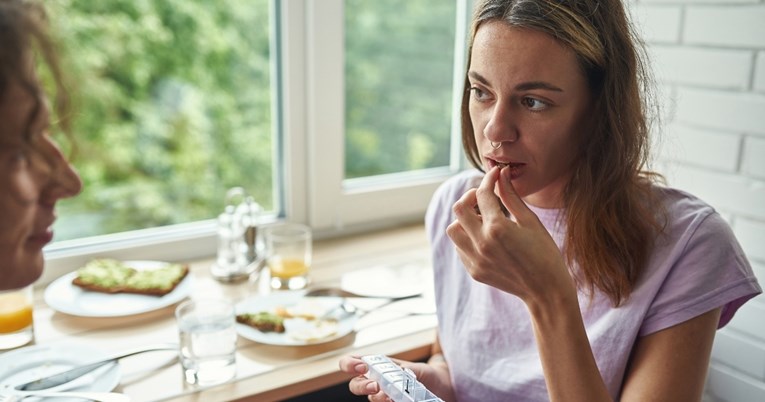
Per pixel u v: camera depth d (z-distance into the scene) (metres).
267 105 1.70
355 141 1.76
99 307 1.21
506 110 0.84
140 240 1.50
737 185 1.27
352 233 1.74
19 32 0.58
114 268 1.35
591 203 0.91
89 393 0.92
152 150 2.82
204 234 1.56
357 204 1.72
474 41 0.87
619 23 0.86
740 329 1.29
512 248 0.81
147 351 1.08
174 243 1.52
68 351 1.06
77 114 0.69
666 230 0.92
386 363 0.99
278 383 1.03
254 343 1.15
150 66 2.76
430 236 1.22
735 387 1.31
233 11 2.44
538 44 0.81
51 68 0.64
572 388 0.83
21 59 0.58
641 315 0.90
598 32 0.83
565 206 0.97
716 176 1.31
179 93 2.76
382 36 1.75
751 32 1.21
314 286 1.38
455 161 1.91
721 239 0.90
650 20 1.38
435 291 1.18
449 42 1.83
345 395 1.33
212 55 2.62
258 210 1.48
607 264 0.92
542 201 1.03
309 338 1.13
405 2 1.78
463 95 1.01
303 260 1.37
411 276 1.44
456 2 1.80
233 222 1.45
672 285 0.89
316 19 1.54
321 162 1.63
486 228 0.82
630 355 0.94
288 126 1.59
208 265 1.50
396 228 1.79
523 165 0.87
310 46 1.55
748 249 1.27
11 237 0.64
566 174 0.95
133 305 1.23
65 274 1.42
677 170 1.37
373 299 1.33
